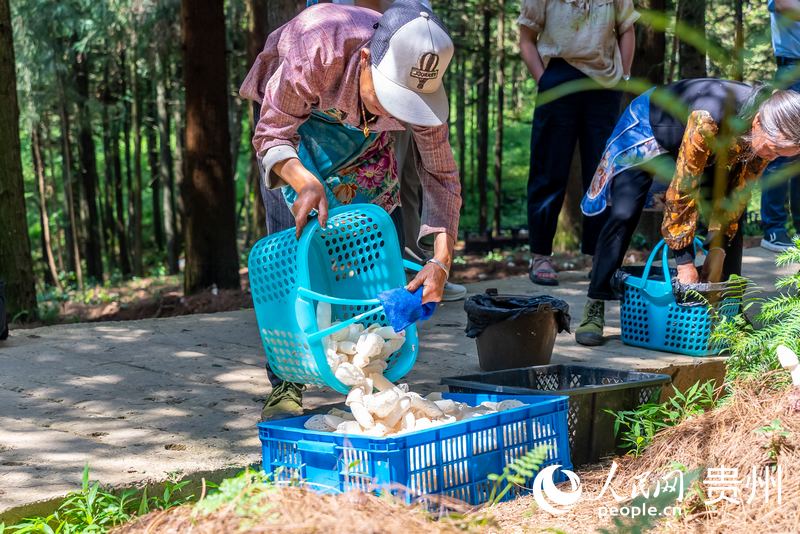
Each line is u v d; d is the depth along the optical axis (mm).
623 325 5262
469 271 12578
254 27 11828
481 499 3090
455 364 4910
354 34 3195
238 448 3523
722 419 3234
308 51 3180
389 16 3064
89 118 24672
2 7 7660
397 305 3191
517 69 19922
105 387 4453
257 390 4414
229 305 10641
